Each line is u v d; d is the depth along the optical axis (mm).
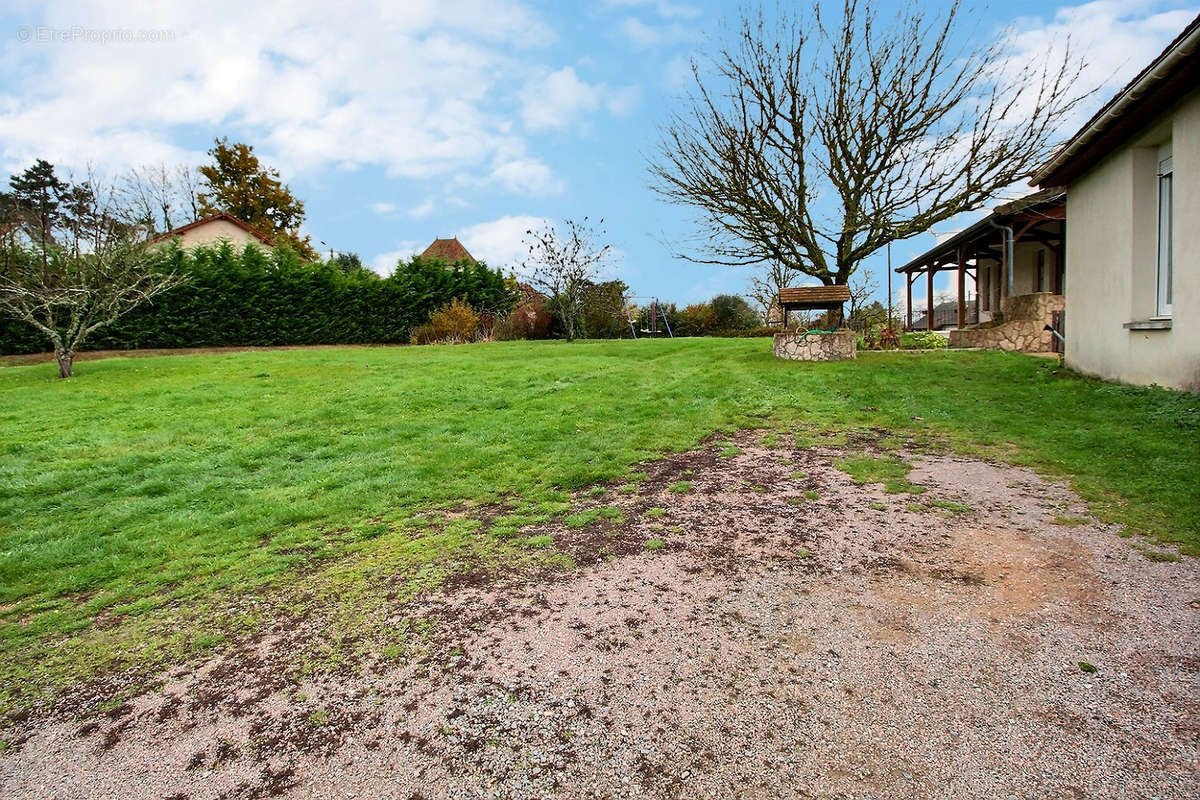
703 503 4539
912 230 14023
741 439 6449
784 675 2447
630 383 10188
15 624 3301
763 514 4254
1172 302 7047
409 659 2705
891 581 3188
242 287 22500
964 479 4809
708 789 1897
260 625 3100
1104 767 1907
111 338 20000
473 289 27984
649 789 1909
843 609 2932
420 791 1944
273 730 2291
